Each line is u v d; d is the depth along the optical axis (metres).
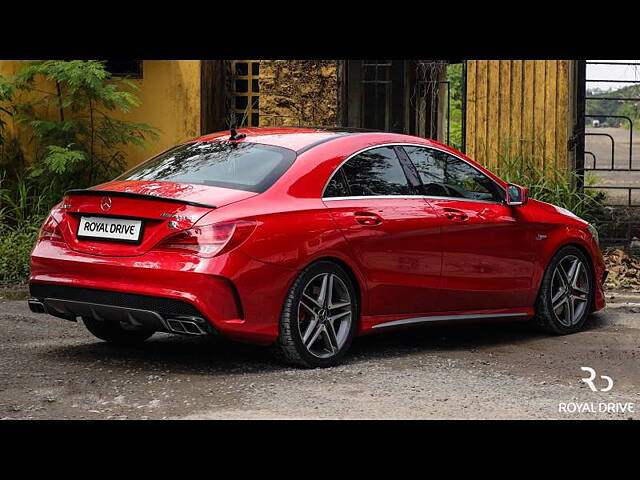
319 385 5.96
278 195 6.30
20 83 11.69
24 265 10.27
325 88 12.59
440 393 5.86
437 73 13.97
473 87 12.43
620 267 11.12
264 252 6.07
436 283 7.15
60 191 11.62
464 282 7.36
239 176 6.43
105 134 11.87
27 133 12.19
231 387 5.86
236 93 13.31
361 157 6.88
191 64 12.46
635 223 13.44
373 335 7.94
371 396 5.73
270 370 6.36
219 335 5.99
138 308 6.00
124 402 5.48
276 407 5.41
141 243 6.05
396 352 7.20
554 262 8.06
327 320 6.48
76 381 5.97
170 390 5.77
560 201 12.05
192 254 5.90
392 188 6.99
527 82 12.35
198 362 6.61
